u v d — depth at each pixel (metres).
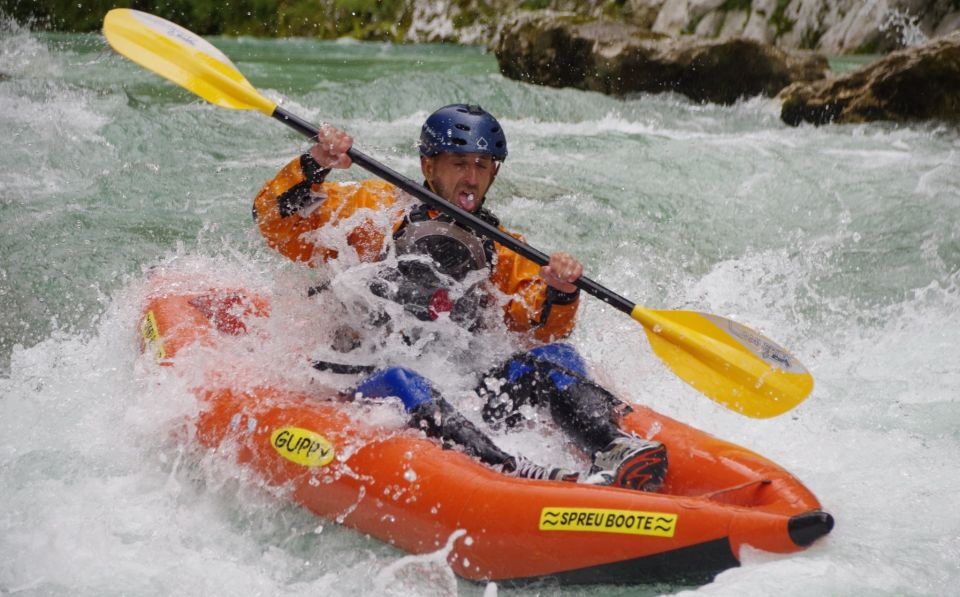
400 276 8.27
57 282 12.20
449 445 7.32
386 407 7.54
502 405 7.96
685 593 6.40
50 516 7.51
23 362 10.50
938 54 20.11
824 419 9.52
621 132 20.30
